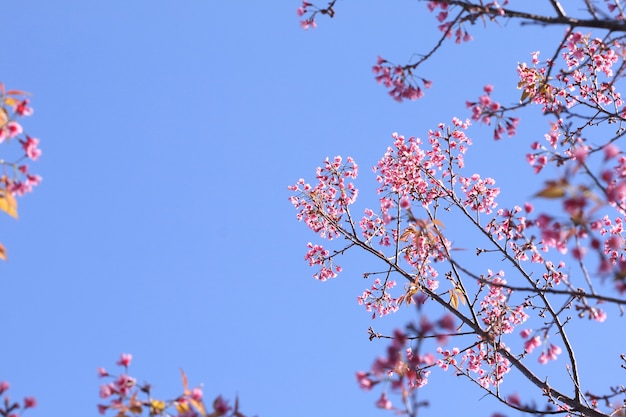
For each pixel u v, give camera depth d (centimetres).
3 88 643
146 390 602
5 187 653
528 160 741
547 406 855
